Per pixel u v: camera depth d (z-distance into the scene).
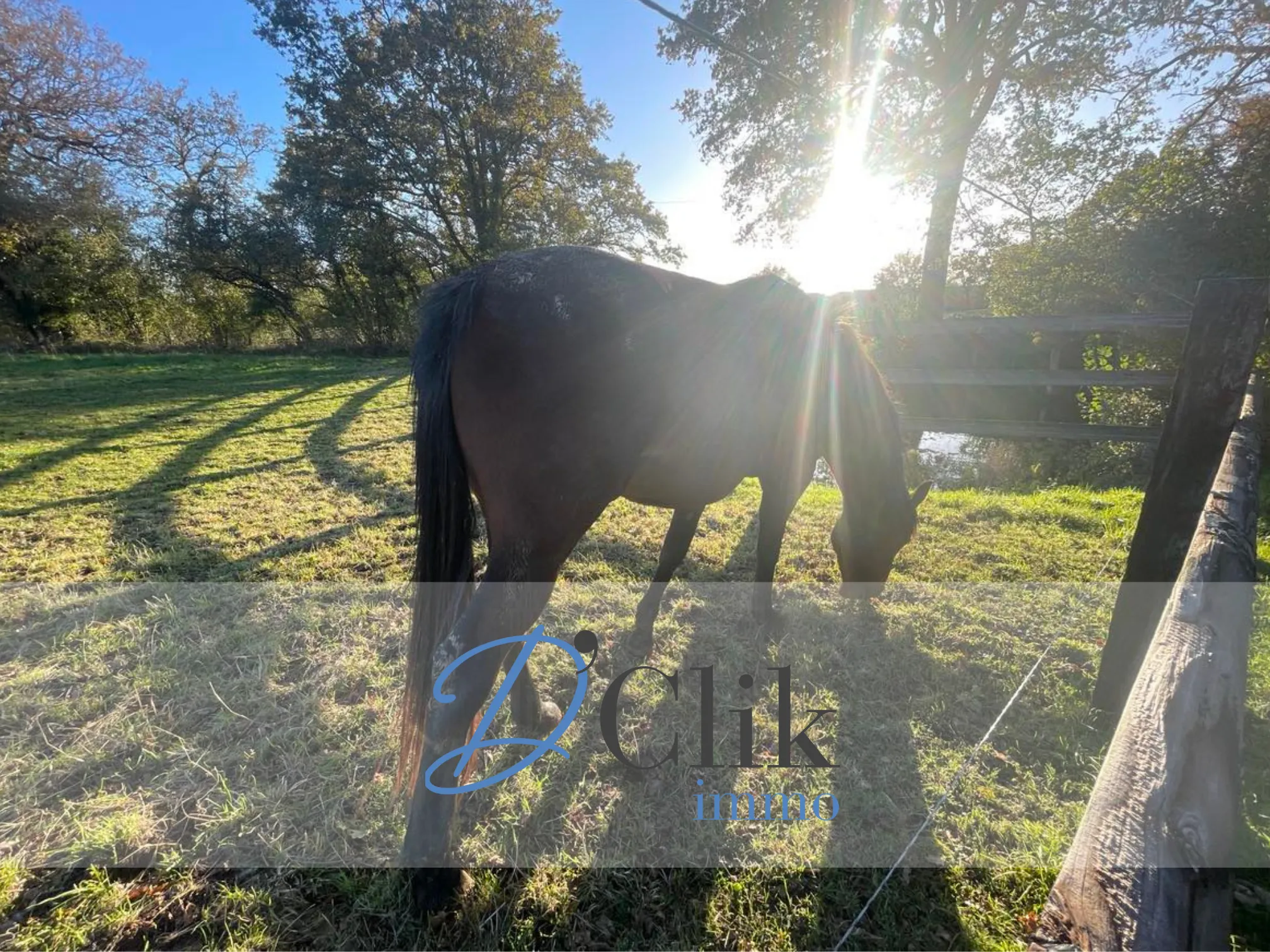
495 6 16.95
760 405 1.80
